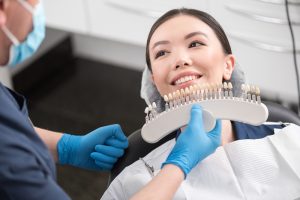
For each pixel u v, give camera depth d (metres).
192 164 1.00
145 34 2.15
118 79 2.59
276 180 1.08
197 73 1.09
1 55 0.96
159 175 0.97
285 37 1.86
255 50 1.94
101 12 2.19
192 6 1.97
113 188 1.13
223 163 1.09
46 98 2.52
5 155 0.84
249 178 1.08
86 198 2.03
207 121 1.03
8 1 0.88
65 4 2.25
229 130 1.13
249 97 1.01
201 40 1.10
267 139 1.11
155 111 1.11
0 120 0.89
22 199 0.85
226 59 1.14
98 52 2.68
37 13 0.93
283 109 1.21
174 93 1.06
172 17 1.12
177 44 1.10
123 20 2.16
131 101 2.45
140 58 2.57
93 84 2.58
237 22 1.92
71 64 2.72
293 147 1.09
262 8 1.84
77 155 1.20
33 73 2.57
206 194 1.08
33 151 0.88
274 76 1.98
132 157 1.18
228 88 1.06
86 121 2.37
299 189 1.07
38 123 2.38
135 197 0.92
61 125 2.36
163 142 1.18
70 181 2.11
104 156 1.17
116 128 1.18
